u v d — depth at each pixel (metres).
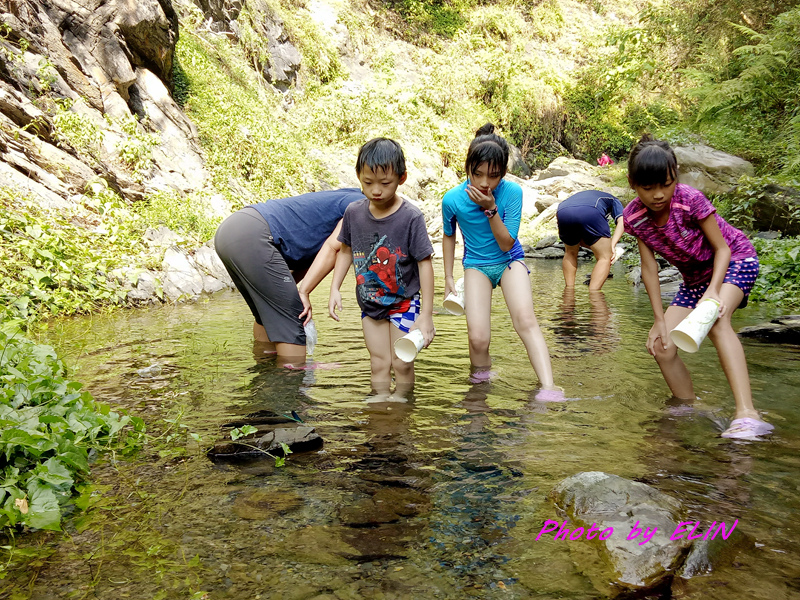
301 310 4.04
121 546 1.71
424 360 3.95
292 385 3.33
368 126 16.88
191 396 3.12
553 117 22.42
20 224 5.62
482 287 3.72
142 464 2.28
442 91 20.33
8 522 1.83
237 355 4.00
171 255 6.77
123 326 4.87
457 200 3.60
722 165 11.82
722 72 14.78
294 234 4.12
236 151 11.09
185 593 1.49
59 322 4.93
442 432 2.60
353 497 2.00
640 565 1.58
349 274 9.00
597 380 3.42
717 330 2.78
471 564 1.61
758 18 14.64
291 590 1.50
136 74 9.47
